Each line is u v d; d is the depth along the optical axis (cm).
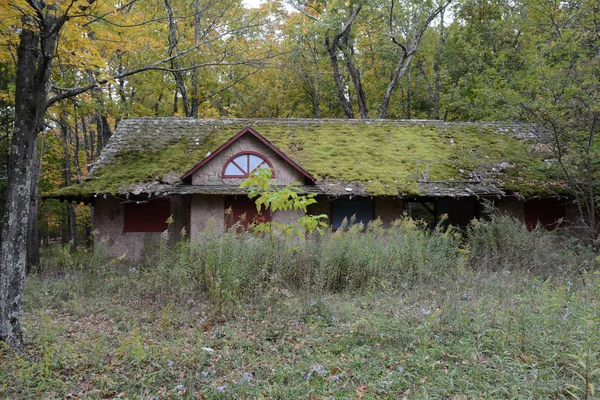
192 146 1669
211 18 2188
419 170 1558
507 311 676
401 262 972
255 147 1448
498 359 530
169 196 1540
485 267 1023
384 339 636
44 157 2384
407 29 2677
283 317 750
